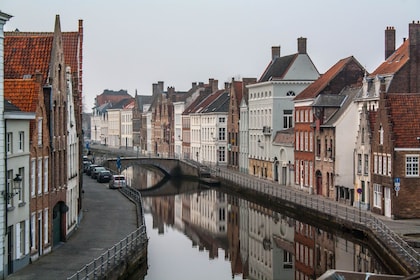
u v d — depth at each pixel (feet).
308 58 295.48
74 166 156.87
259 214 232.32
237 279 138.41
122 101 640.58
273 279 138.62
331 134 220.02
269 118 298.97
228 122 367.04
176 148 458.91
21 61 131.54
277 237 186.39
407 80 207.51
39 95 119.24
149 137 527.40
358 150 200.85
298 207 206.80
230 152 363.97
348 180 215.92
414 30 207.51
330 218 181.98
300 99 253.24
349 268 139.03
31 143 115.24
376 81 200.95
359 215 170.91
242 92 353.72
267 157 300.40
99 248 131.54
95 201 214.07
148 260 159.22
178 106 451.94
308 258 157.17
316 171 235.81
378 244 147.84
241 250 171.42
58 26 135.85
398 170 175.42
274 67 311.88
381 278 91.30
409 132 176.96
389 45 241.14
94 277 101.24
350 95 229.66
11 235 107.04
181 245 180.04
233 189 292.81
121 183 257.96
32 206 116.78
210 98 412.77
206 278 139.95
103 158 384.68
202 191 307.17
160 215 234.58
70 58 176.86
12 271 107.34
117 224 164.55
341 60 253.65
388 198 179.52
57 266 113.39
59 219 138.41
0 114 101.19
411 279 56.08
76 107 171.01
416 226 162.40
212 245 179.93
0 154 101.30
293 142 265.75
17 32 154.61
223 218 225.56
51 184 128.77
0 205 101.40
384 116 181.16
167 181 355.15
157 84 523.70
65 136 141.28
